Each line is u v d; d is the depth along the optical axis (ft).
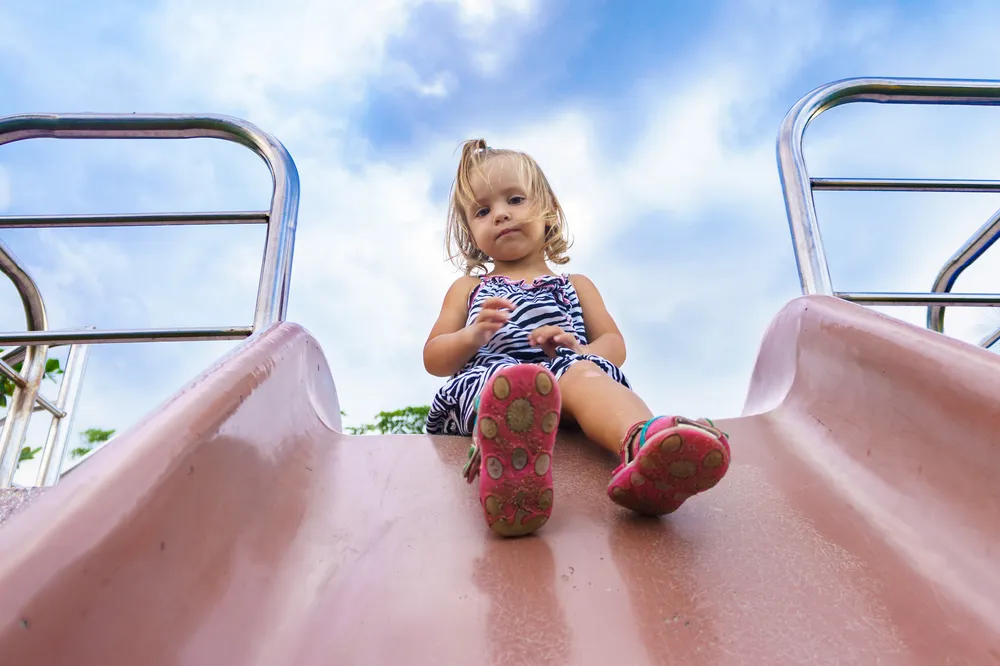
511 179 5.49
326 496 2.94
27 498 3.01
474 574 2.36
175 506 1.96
